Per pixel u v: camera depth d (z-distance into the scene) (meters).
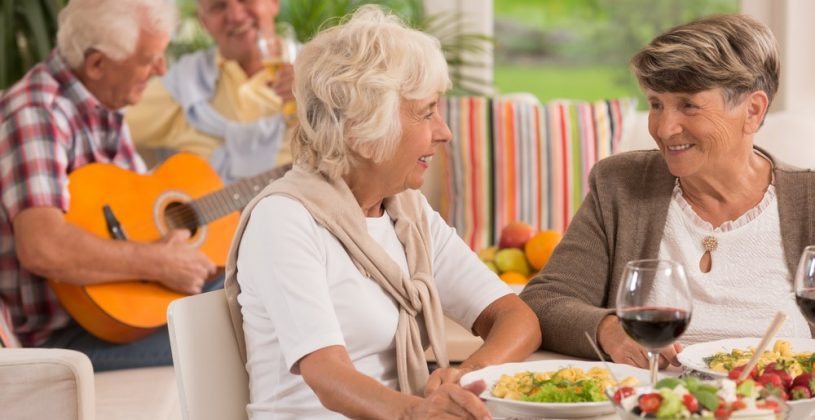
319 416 1.90
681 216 2.27
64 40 3.34
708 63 2.05
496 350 2.01
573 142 4.16
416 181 2.00
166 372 3.15
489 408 1.65
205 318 1.94
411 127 1.94
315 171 1.98
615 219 2.34
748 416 1.29
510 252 3.30
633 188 2.33
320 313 1.82
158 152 4.47
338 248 1.94
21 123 3.21
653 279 1.52
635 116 4.26
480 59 5.30
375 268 1.96
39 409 2.31
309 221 1.91
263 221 1.90
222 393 1.95
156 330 3.28
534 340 2.08
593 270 2.32
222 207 3.61
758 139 3.80
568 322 2.10
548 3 5.96
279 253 1.86
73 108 3.37
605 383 1.64
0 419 2.30
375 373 1.97
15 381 2.30
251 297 1.93
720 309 2.22
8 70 4.59
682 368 1.90
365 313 1.95
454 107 4.20
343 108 1.90
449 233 2.22
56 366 2.30
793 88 5.04
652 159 2.35
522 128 4.17
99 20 3.30
